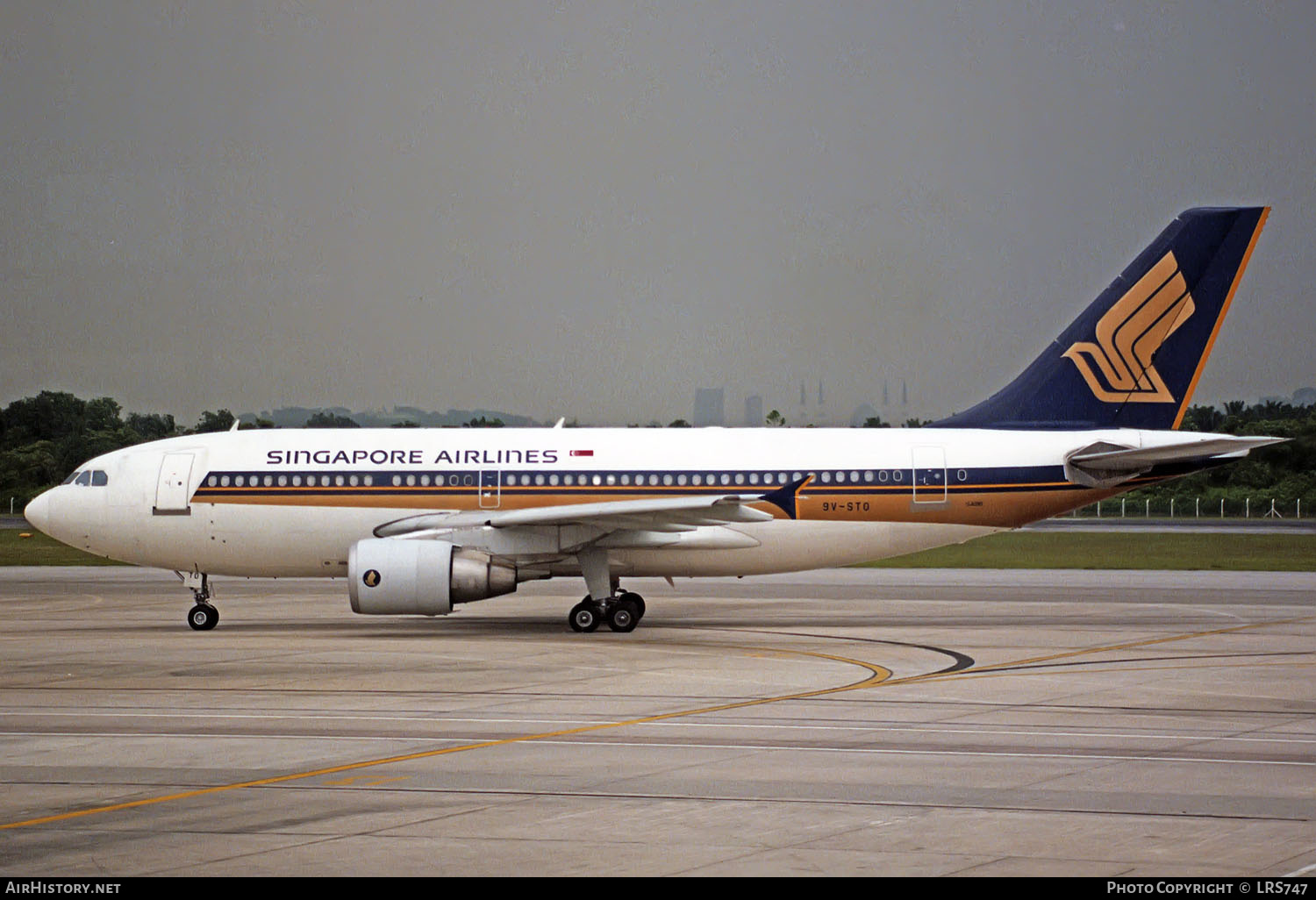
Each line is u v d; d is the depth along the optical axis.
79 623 89.12
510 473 85.75
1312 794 36.75
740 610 96.25
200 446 87.75
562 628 84.56
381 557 78.38
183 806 35.34
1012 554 161.62
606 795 36.59
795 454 86.62
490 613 95.00
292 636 79.88
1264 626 83.12
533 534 82.00
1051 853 30.70
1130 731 46.72
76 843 31.69
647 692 56.44
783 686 58.22
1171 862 29.88
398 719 49.53
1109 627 83.06
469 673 62.66
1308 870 29.25
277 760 41.69
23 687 57.97
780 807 35.16
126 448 88.88
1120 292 89.12
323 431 88.69
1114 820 33.72
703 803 35.66
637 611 86.94
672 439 87.44
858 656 68.94
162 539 86.12
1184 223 88.69
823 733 46.28
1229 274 88.62
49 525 87.06
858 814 34.38
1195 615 90.75
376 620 90.44
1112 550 165.50
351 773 39.62
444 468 85.81
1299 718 49.34
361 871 29.30
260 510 85.75
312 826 33.19
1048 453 86.88
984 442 87.12
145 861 30.14
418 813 34.50
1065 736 45.66
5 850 31.05
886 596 108.06
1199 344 88.94
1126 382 89.00
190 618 86.00
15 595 112.31
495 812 34.59
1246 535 190.00
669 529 81.56
